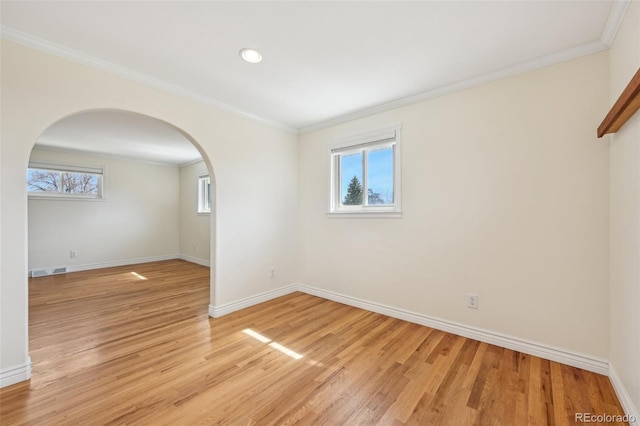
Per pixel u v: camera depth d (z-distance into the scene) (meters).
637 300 1.37
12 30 1.70
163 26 1.70
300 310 3.07
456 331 2.45
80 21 1.65
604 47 1.81
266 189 3.40
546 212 2.03
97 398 1.60
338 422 1.43
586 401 1.58
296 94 2.67
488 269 2.29
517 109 2.14
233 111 3.02
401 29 1.73
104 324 2.69
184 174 6.47
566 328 1.96
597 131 1.82
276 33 1.77
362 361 2.01
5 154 1.71
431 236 2.59
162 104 2.46
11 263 1.73
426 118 2.62
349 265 3.25
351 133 3.22
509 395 1.63
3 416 1.45
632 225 1.44
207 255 5.75
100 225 5.46
